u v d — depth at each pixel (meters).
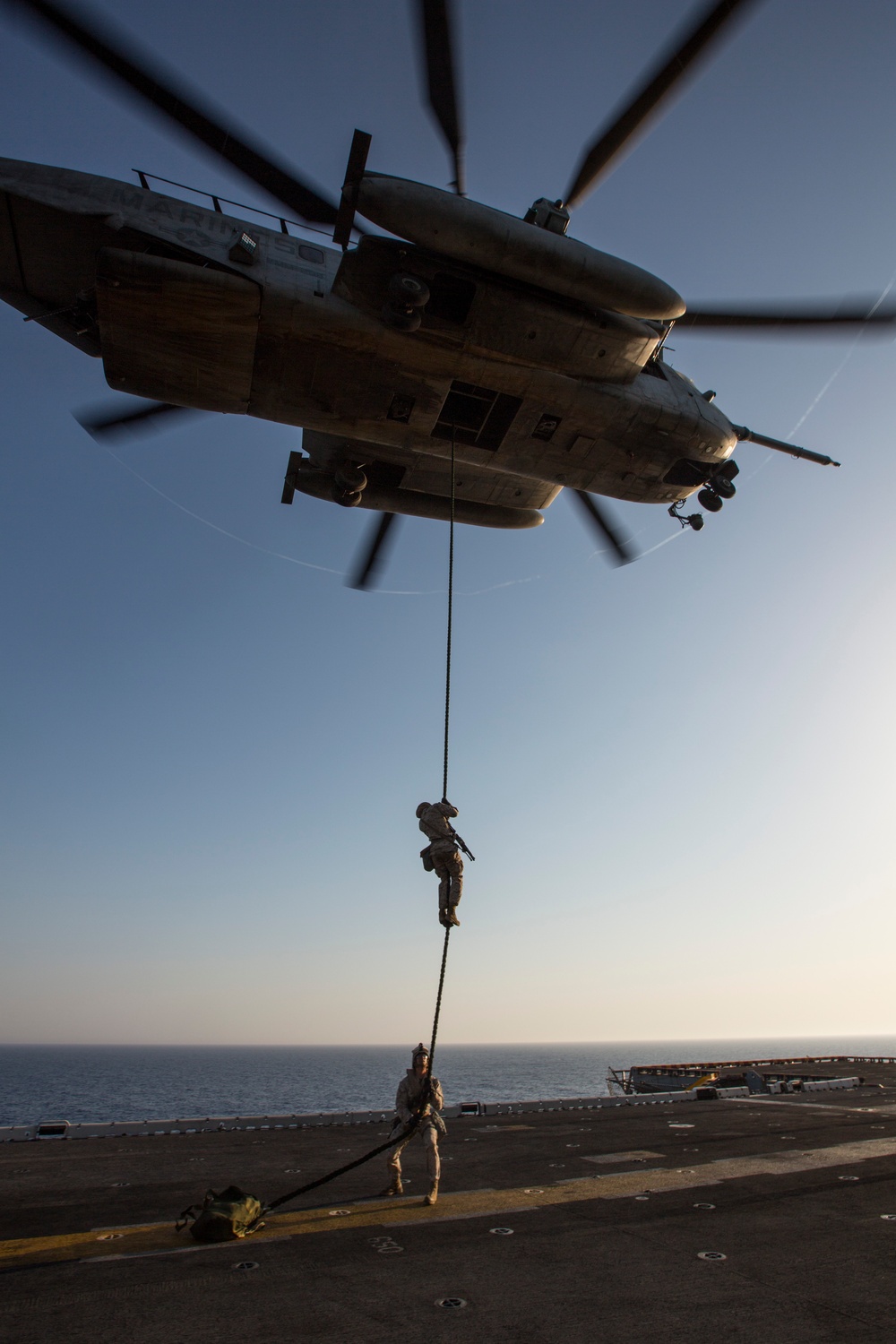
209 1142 12.11
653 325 14.70
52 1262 5.95
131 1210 7.73
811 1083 20.95
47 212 11.75
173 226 12.27
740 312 14.42
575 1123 14.26
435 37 10.36
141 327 12.34
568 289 12.57
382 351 13.20
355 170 11.08
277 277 12.45
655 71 10.74
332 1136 12.71
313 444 16.39
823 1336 4.54
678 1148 11.27
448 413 14.72
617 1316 4.81
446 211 11.49
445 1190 8.61
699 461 16.33
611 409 14.92
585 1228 6.95
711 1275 5.61
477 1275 5.60
